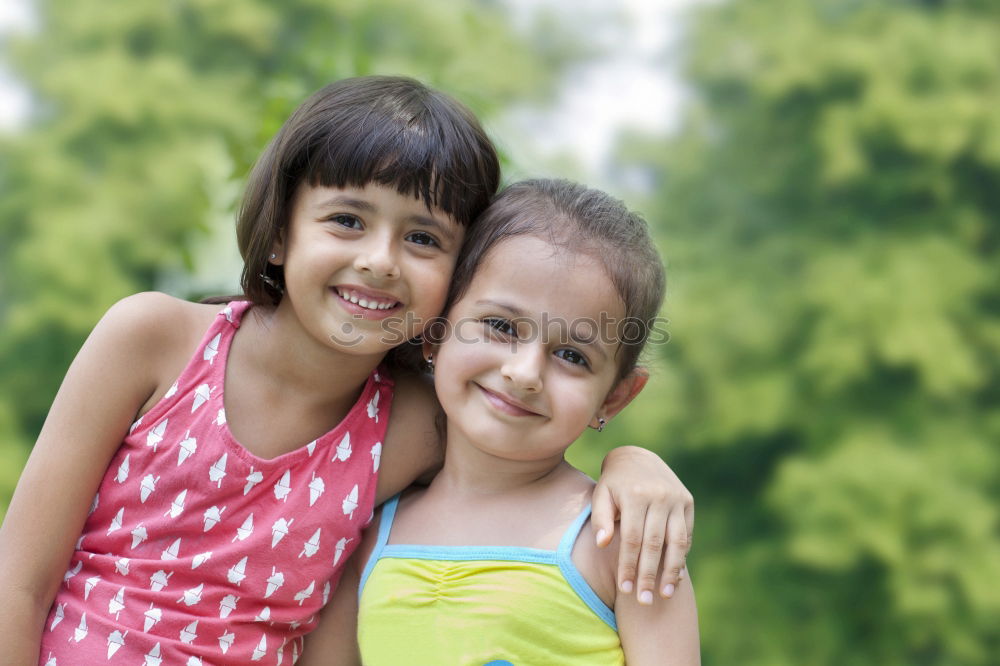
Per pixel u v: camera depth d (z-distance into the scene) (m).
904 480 6.41
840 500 6.45
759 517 7.34
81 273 6.50
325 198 1.37
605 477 1.41
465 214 1.43
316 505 1.43
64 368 6.84
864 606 6.69
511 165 2.07
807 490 6.58
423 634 1.36
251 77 7.29
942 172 7.23
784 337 7.09
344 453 1.47
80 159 7.00
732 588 6.91
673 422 7.18
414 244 1.39
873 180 7.31
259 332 1.47
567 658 1.32
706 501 7.52
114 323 1.41
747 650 6.72
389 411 1.53
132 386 1.41
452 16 6.73
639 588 1.29
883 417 6.86
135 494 1.41
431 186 1.37
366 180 1.35
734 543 7.32
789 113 7.88
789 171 7.69
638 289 1.44
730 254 7.56
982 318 7.07
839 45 7.41
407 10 6.62
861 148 7.32
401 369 1.59
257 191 1.44
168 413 1.42
